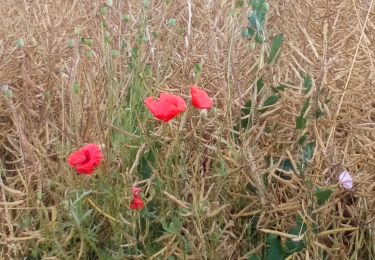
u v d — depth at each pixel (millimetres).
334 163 769
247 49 860
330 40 947
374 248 720
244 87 854
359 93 867
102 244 755
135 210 698
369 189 752
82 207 739
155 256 698
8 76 951
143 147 770
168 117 662
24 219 740
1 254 748
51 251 732
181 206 727
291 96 842
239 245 747
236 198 766
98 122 763
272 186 762
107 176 727
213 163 802
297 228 718
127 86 845
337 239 736
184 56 942
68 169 761
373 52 942
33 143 852
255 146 782
